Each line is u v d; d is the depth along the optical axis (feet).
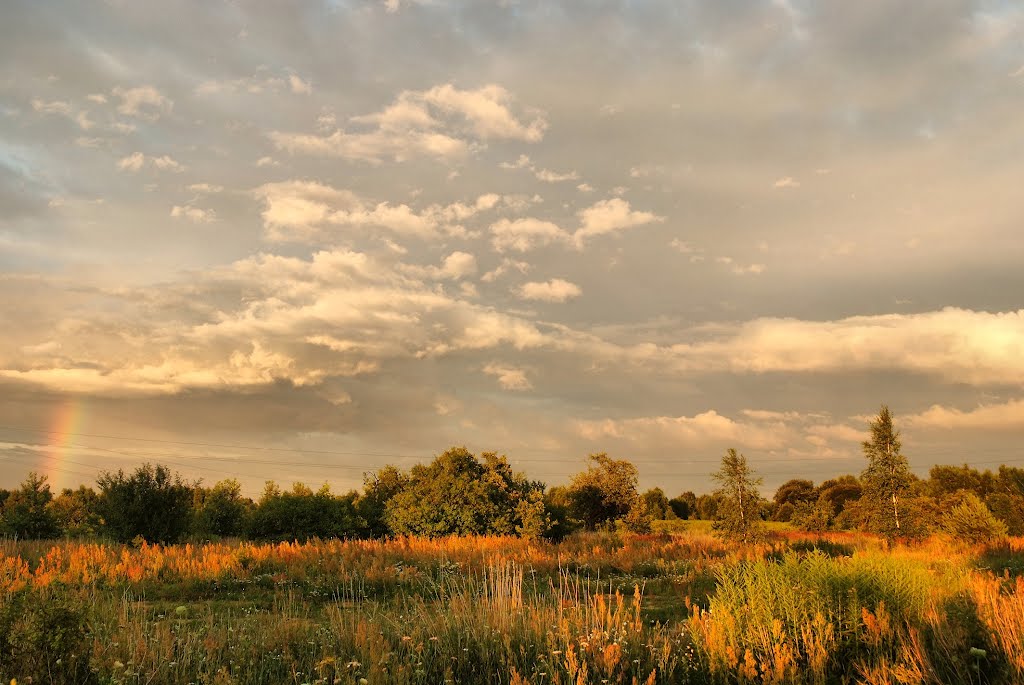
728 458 106.11
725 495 105.09
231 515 123.75
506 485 117.60
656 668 23.57
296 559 60.85
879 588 27.66
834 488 268.00
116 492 94.84
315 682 20.84
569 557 71.82
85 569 46.47
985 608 26.16
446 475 114.52
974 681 21.63
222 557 56.85
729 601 27.40
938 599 27.76
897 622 25.22
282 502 117.91
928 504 108.27
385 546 78.95
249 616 32.04
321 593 45.73
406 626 27.43
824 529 183.32
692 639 25.81
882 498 107.14
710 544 100.63
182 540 97.81
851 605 25.48
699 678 23.36
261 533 115.85
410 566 58.75
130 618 28.43
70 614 21.27
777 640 23.67
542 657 23.66
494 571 39.01
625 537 115.24
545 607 30.25
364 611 32.83
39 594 22.31
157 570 50.75
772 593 27.07
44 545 70.28
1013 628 23.53
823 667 22.35
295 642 25.86
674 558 76.64
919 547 86.94
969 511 84.84
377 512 134.41
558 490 183.93
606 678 22.41
